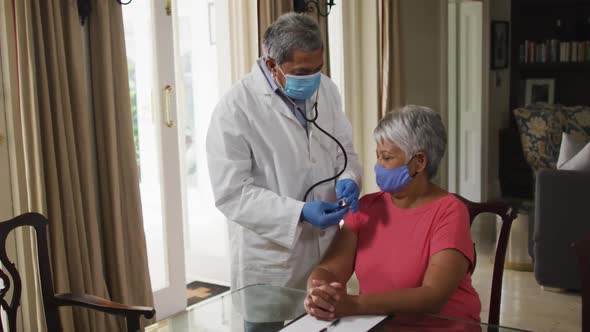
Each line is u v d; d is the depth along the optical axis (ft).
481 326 4.65
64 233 7.57
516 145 20.72
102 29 7.84
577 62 20.39
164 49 9.57
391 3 14.23
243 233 6.08
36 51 7.16
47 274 5.91
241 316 5.22
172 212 9.93
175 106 9.81
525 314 10.55
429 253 5.12
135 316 5.50
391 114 5.27
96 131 8.09
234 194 5.66
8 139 7.18
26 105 7.10
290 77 5.37
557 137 18.88
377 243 5.43
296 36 5.21
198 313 5.35
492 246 14.97
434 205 5.22
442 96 17.99
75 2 7.49
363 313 4.78
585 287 4.85
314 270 5.49
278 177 5.78
